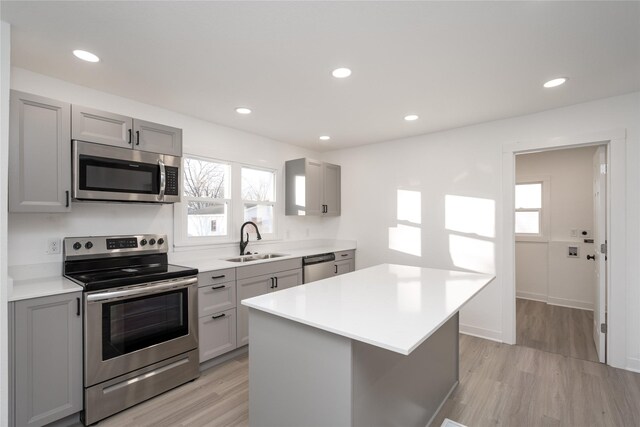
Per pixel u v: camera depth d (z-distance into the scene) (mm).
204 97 2650
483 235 3340
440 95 2605
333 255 4004
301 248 4344
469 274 2408
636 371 2561
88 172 2154
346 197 4516
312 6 1520
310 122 3324
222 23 1651
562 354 2924
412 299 1715
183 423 1961
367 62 2066
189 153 3098
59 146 2045
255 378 1689
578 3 1490
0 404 1599
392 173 4055
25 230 2145
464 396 2264
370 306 1586
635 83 2379
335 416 1343
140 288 2148
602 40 1800
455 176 3531
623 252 2590
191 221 3186
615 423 1949
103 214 2527
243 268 2928
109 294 2006
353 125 3430
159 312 2273
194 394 2283
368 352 1416
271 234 3980
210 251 3291
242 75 2248
